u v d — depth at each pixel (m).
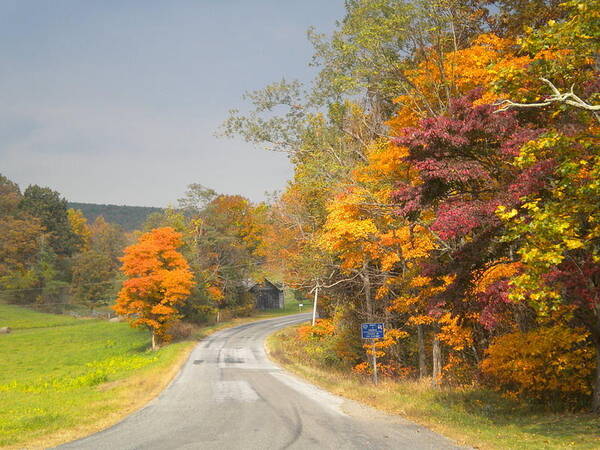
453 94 20.58
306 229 37.59
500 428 11.75
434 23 20.47
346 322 35.88
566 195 9.94
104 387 25.44
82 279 105.88
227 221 83.25
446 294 13.16
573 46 9.77
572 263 11.15
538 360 13.88
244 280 86.50
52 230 129.25
